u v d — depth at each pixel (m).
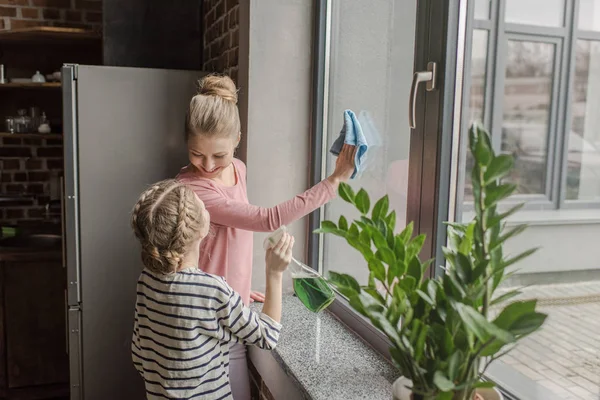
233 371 1.88
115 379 2.32
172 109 2.26
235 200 1.70
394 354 1.00
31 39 3.10
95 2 3.31
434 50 1.46
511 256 1.24
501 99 1.26
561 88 1.10
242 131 2.20
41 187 3.35
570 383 1.11
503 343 0.89
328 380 1.50
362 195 1.12
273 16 2.10
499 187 0.89
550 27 1.13
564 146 1.10
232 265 1.79
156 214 1.42
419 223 1.54
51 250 2.85
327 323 1.93
